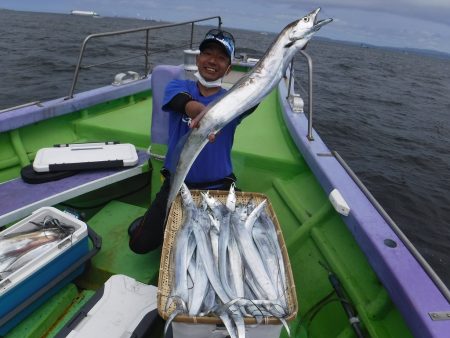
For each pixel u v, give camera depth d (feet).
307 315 6.60
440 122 48.62
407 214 22.38
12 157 9.71
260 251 5.63
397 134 39.47
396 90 76.48
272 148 9.93
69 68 55.21
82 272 7.07
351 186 7.00
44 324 6.08
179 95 6.76
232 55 6.81
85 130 11.20
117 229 8.38
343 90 65.92
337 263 6.46
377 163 29.99
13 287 5.61
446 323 4.14
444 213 22.74
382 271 5.16
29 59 59.82
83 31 139.33
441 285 4.61
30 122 10.01
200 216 6.28
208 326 4.52
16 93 39.29
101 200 10.32
